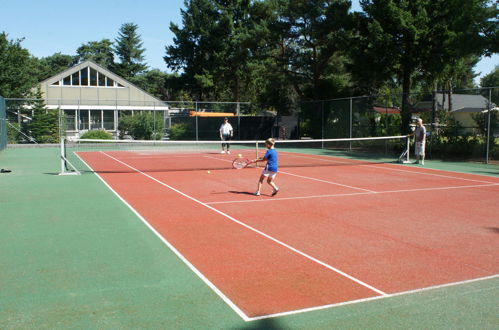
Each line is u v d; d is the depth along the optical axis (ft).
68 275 18.42
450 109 74.49
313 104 105.91
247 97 202.28
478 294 16.84
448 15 91.61
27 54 125.59
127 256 20.93
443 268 19.71
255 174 52.06
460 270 19.48
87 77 141.18
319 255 21.42
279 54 131.64
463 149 69.31
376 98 86.63
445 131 72.38
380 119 85.25
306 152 89.66
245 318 14.65
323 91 125.90
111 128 133.69
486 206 33.63
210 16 181.57
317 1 113.19
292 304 15.80
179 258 20.72
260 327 14.01
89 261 20.17
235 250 22.06
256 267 19.62
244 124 115.55
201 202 34.32
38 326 13.98
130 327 13.96
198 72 188.14
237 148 102.17
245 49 134.00
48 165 60.29
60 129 102.06
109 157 75.77
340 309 15.42
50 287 17.13
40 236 24.21
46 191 38.65
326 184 44.50
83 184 42.93
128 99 144.66
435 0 92.89
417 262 20.52
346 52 109.91
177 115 114.21
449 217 29.81
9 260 20.21
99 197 36.04
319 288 17.30
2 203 33.14
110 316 14.71
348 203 34.50
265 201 35.01
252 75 172.76
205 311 15.16
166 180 46.52
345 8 108.37
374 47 92.79
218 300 16.08
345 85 134.00
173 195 37.35
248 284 17.63
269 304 15.78
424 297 16.52
